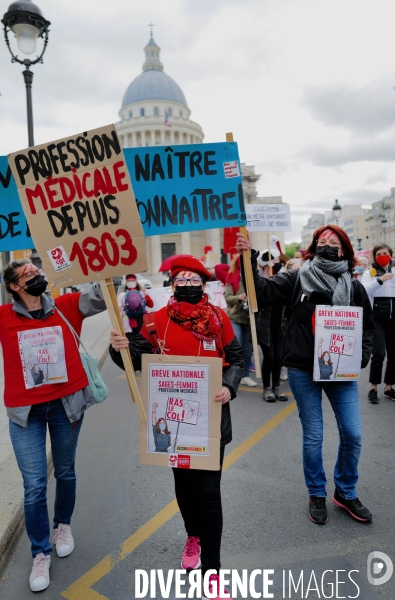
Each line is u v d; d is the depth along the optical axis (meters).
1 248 3.17
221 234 64.38
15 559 2.83
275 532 3.00
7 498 3.28
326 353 2.97
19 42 7.80
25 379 2.58
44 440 2.69
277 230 6.02
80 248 2.58
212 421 2.37
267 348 5.87
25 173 2.57
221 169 3.28
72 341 2.71
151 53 86.75
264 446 4.45
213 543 2.34
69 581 2.62
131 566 2.73
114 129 2.48
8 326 2.61
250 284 3.08
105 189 2.54
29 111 8.10
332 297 2.99
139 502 3.46
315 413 3.10
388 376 5.78
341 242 3.05
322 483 3.13
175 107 81.81
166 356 2.40
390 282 5.52
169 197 3.28
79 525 3.18
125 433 5.00
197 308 2.43
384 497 3.40
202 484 2.38
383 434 4.62
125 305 7.60
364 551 2.79
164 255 65.69
